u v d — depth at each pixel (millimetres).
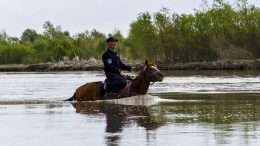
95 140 9000
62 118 12062
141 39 82125
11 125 10930
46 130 10188
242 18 69875
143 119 11602
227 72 50344
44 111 13742
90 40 130250
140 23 82125
